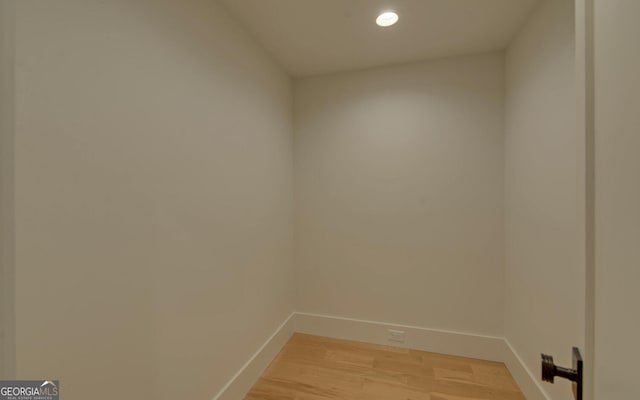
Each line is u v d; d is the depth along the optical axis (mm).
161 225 1262
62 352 892
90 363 973
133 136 1129
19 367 785
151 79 1215
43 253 839
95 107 987
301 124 2752
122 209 1085
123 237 1088
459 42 2137
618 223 475
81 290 945
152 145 1217
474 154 2332
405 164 2490
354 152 2621
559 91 1477
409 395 1879
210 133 1592
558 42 1484
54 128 866
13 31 636
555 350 1523
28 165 799
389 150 2529
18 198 777
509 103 2158
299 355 2373
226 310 1727
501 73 2260
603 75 535
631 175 436
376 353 2400
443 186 2404
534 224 1753
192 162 1452
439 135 2406
